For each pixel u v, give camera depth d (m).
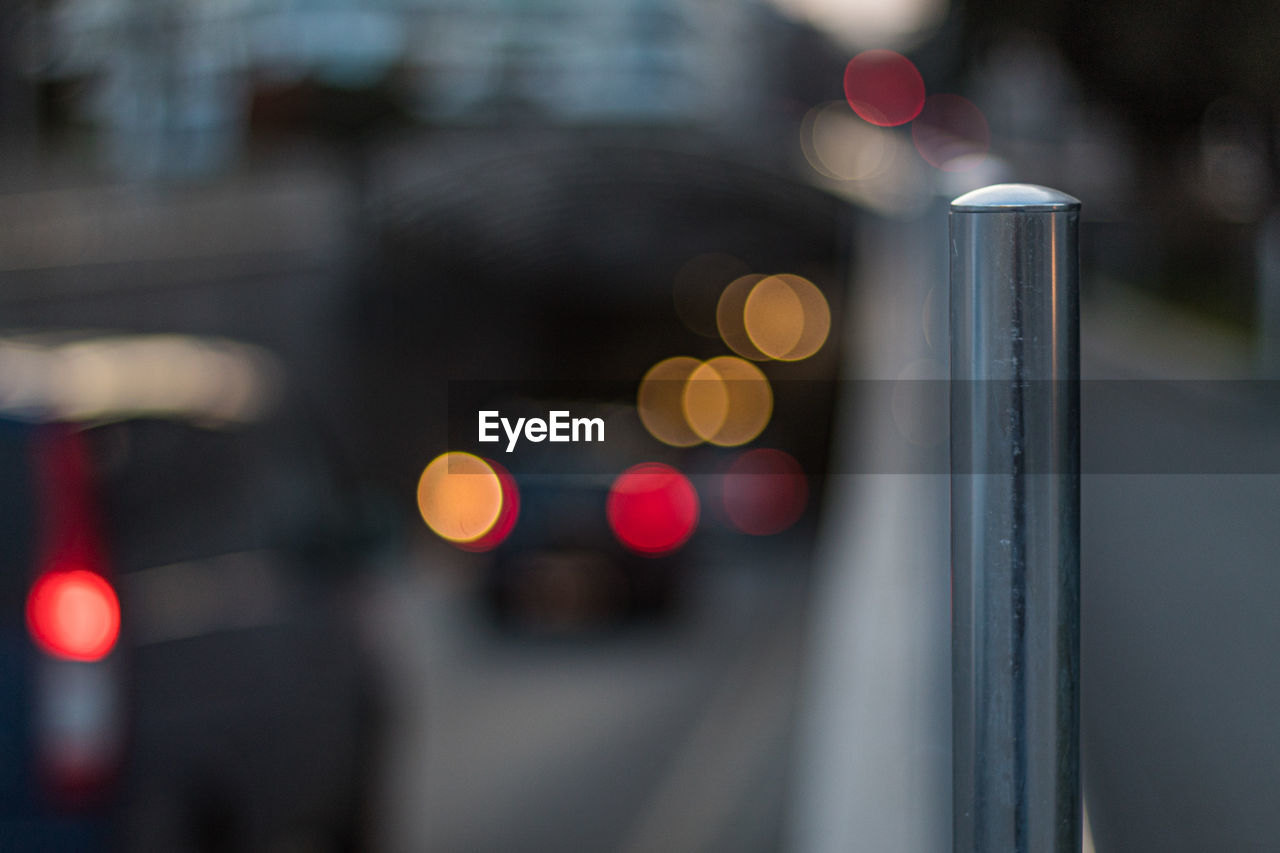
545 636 10.56
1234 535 10.27
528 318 32.56
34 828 4.00
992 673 1.73
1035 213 1.69
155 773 4.20
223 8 39.22
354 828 5.28
